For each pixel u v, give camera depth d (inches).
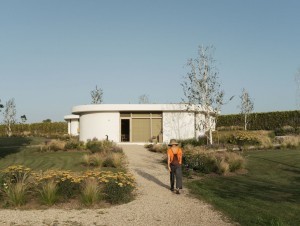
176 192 434.3
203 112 1136.2
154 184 503.5
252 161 692.1
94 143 1007.0
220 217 317.1
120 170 624.1
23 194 368.8
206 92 1092.5
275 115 1513.3
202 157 625.3
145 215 327.9
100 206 363.6
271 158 708.7
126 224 297.4
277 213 328.2
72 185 386.3
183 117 1246.9
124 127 1296.8
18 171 414.3
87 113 1302.9
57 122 2292.1
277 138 1049.5
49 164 700.0
